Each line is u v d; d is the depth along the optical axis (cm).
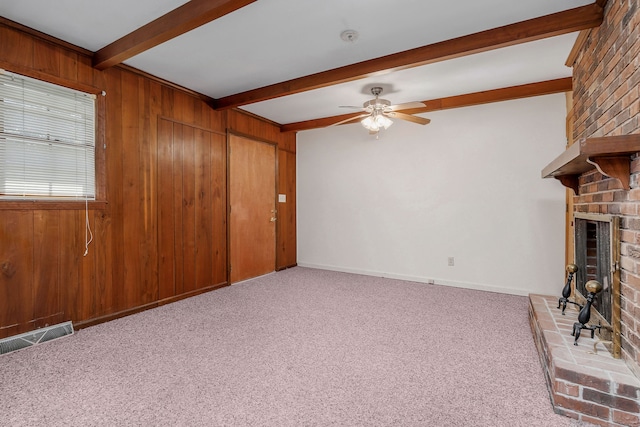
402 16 224
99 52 274
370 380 196
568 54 276
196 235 383
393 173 471
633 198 162
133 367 211
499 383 193
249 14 221
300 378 198
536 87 341
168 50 275
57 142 262
